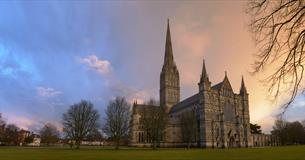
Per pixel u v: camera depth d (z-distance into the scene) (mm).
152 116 122875
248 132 156125
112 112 118750
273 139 186250
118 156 54469
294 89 14297
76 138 119625
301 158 38625
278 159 38500
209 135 143125
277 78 14555
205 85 150000
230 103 156250
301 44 13773
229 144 147500
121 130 116750
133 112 168875
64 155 59406
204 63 155625
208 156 49812
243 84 165625
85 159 46969
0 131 179000
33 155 59500
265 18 14375
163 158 47219
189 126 146375
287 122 184375
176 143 161875
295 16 13609
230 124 152000
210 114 146875
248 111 161000
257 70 14992
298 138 180750
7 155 59281
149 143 162875
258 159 40031
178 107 183750
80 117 121375
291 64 14102
